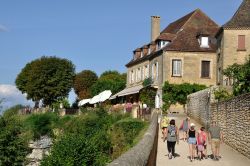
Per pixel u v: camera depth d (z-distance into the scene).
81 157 22.52
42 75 76.75
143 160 7.95
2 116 33.97
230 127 23.78
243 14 42.19
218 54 44.06
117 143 32.28
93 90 76.38
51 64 77.44
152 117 32.09
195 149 20.72
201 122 33.44
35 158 43.72
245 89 27.59
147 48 56.00
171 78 46.75
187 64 47.16
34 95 77.06
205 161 18.95
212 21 51.97
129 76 60.31
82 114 52.72
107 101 62.06
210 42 48.09
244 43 41.00
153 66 50.72
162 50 47.22
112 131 37.25
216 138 19.47
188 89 45.69
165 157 19.69
